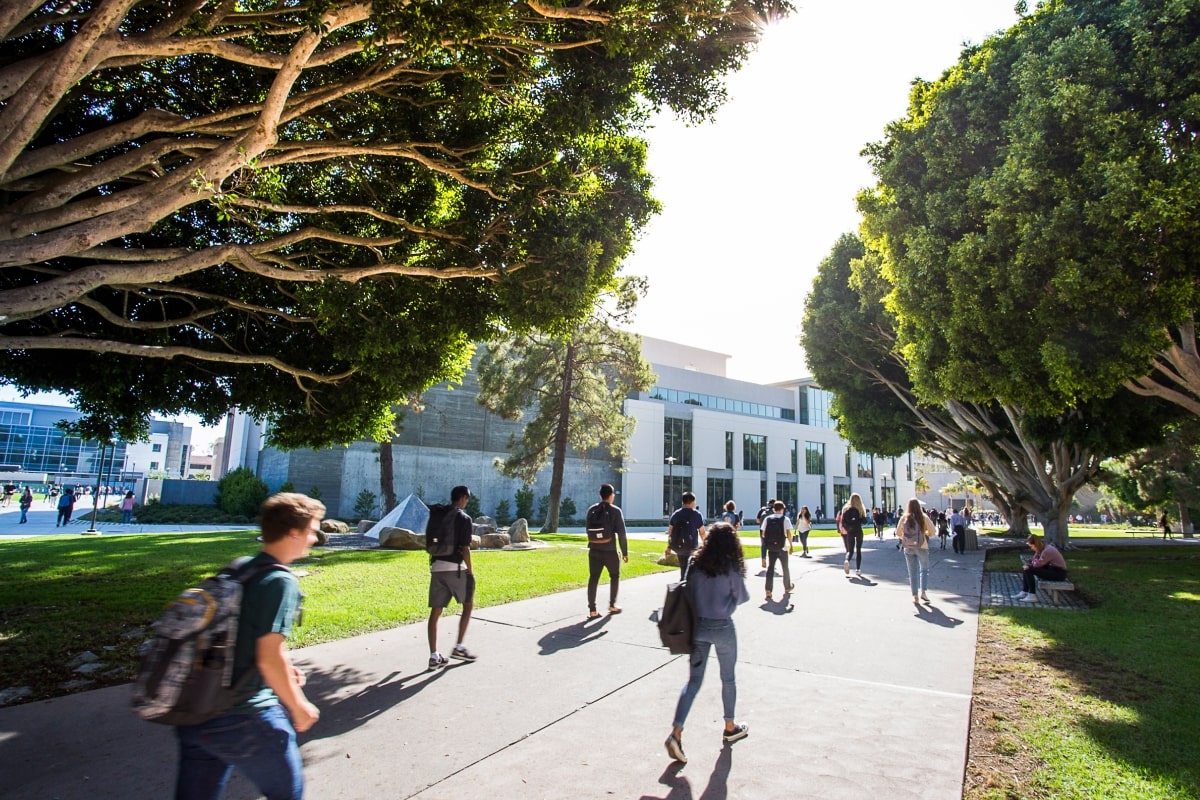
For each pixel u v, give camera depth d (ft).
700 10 23.67
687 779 12.58
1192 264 33.88
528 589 35.53
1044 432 65.36
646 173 32.45
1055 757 13.87
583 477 152.15
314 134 30.83
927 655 22.40
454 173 27.99
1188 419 67.51
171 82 28.76
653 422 160.45
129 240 32.04
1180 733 15.26
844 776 12.75
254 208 31.22
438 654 20.22
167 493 124.67
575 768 13.04
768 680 19.35
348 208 27.37
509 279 28.43
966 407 78.84
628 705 16.93
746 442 180.24
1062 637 25.50
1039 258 36.91
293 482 114.73
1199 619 29.27
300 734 14.66
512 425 141.28
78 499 184.65
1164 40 35.47
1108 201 34.01
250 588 7.94
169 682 7.16
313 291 31.01
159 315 35.63
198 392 38.78
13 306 19.84
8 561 44.52
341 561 46.44
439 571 20.35
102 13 17.33
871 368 81.41
